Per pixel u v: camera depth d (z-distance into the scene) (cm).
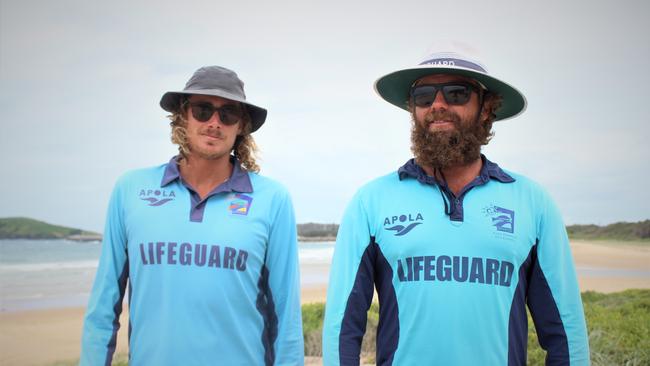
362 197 256
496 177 249
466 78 254
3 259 4350
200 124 273
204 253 258
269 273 282
